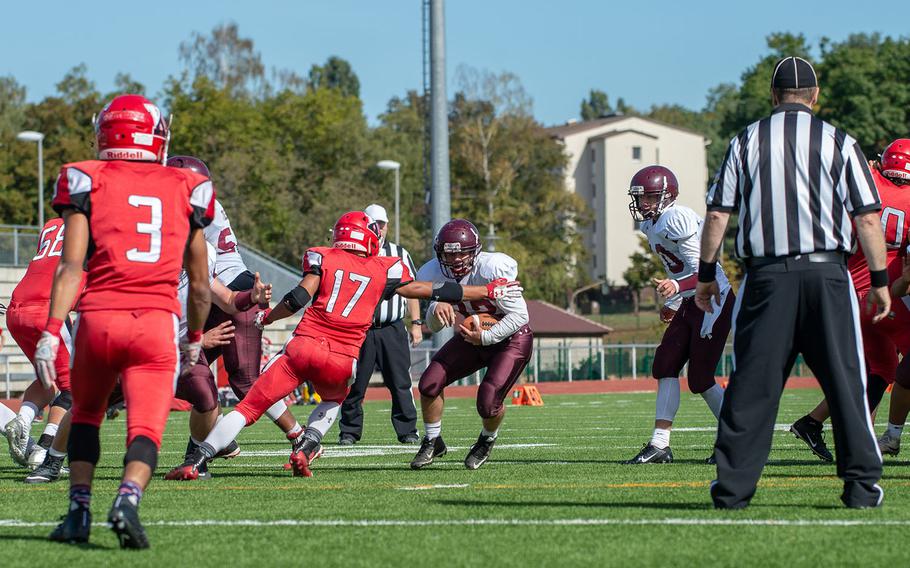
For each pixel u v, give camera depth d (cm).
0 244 6550
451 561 952
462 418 3559
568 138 18875
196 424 1720
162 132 1080
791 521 1140
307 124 14412
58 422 1772
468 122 14775
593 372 7556
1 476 1767
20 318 1739
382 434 2933
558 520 1167
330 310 1675
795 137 1198
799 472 1680
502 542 1038
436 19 5503
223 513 1262
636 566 927
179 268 1048
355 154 14288
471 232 1797
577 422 3288
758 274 1203
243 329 1853
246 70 15800
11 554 1009
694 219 1858
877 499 1230
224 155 13112
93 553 1012
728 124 15325
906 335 1873
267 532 1114
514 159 15025
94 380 1049
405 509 1273
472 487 1506
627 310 17638
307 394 5125
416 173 14600
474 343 1780
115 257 1024
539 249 14800
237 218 12588
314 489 1510
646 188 1880
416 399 4956
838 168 1195
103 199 1034
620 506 1273
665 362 1908
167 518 1225
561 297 16175
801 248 1190
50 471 1653
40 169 7869
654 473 1691
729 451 1220
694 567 922
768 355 1205
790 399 4991
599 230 18600
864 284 1898
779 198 1191
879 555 963
